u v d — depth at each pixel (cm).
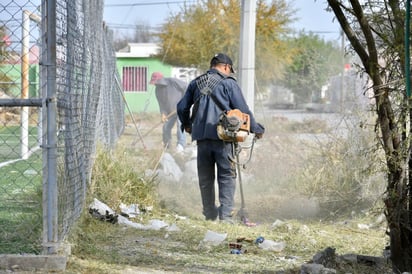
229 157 1355
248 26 1789
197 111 1378
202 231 1212
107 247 1053
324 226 1346
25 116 1797
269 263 1000
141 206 1378
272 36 5388
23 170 1816
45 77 907
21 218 1097
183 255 1027
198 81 1391
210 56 4875
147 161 1797
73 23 1007
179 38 4962
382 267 951
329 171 1558
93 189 1314
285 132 2791
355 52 910
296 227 1273
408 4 789
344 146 1563
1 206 1262
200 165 1386
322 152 1614
